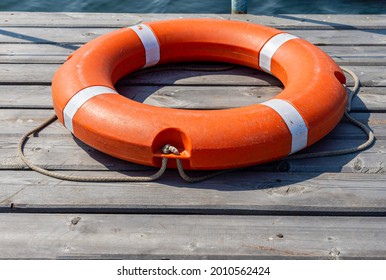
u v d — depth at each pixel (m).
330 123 2.35
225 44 2.99
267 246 1.89
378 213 2.04
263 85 2.95
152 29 2.96
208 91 2.88
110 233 1.94
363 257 1.85
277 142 2.16
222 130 2.11
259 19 3.76
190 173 2.21
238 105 2.75
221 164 2.13
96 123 2.20
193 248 1.88
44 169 2.23
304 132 2.22
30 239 1.90
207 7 5.43
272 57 2.84
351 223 1.99
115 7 5.46
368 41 3.44
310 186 2.16
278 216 2.02
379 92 2.86
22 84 2.91
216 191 2.12
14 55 3.21
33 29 3.57
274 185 2.16
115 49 2.76
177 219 2.00
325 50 3.32
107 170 2.24
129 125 2.14
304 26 3.64
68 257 1.84
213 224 1.98
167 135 2.13
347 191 2.13
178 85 2.94
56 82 2.47
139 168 2.25
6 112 2.65
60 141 2.42
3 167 2.25
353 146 2.41
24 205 2.04
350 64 3.16
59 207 2.04
